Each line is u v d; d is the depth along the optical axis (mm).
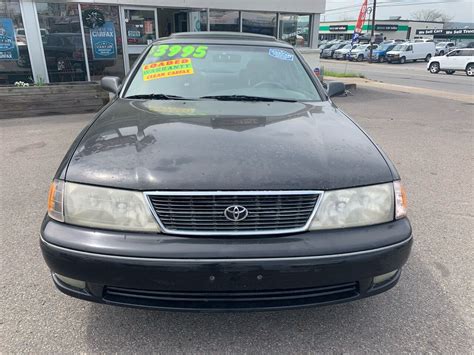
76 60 10297
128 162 1938
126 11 10539
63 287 1993
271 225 1847
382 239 1919
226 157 1947
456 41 59562
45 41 9836
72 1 9797
